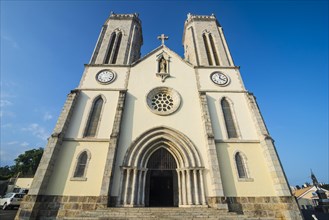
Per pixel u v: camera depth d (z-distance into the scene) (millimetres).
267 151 17641
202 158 17719
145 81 22562
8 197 27750
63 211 14719
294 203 15109
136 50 29750
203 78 23344
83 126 18922
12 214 21594
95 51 25984
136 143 18109
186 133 19062
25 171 53844
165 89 22172
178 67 24172
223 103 21719
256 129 19531
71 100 19906
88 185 15852
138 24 31469
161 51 25688
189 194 16156
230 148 18328
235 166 17375
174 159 18672
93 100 20672
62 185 15750
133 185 16203
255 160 17766
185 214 13664
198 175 16906
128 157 17281
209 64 26516
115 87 21859
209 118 19484
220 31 30234
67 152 17266
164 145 18859
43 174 15344
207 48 28391
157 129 19156
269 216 15133
